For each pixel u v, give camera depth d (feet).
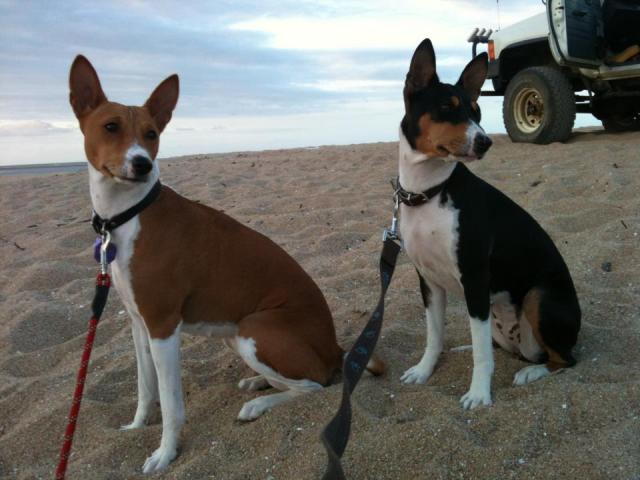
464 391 3.73
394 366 4.20
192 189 10.79
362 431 3.20
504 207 3.84
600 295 4.82
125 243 3.38
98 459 3.38
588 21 10.46
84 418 3.80
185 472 3.11
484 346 3.53
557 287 3.82
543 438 2.97
